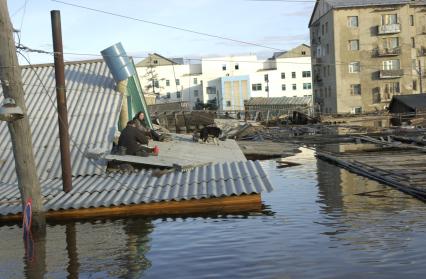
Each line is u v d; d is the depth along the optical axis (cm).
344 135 3111
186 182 1222
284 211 1095
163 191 1155
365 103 6003
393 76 5938
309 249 801
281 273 695
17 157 958
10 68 923
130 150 1458
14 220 1078
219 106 9588
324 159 2122
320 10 6550
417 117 4228
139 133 1498
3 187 1281
